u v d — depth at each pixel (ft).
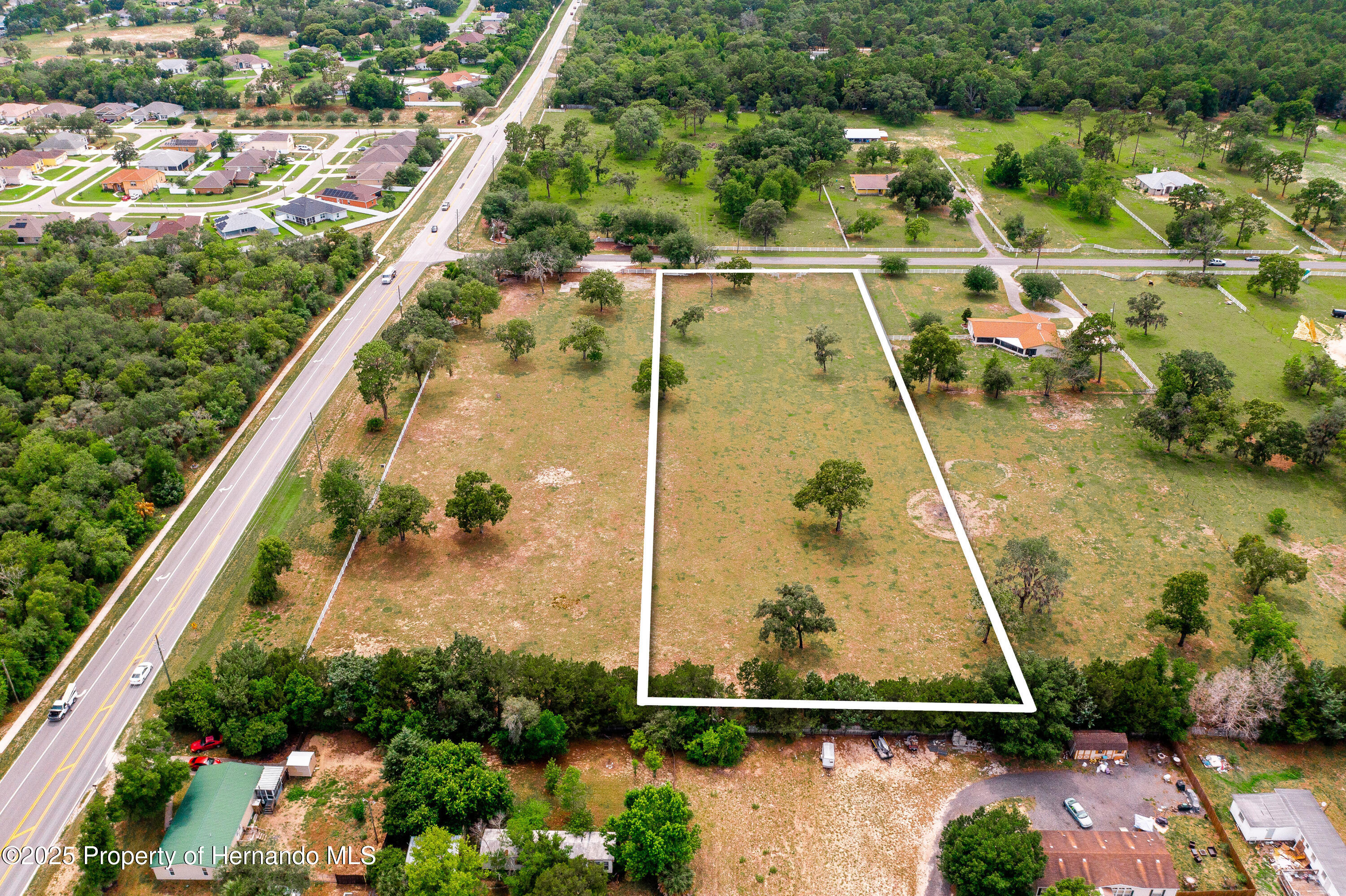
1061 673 297.94
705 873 256.32
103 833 250.78
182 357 491.31
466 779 266.77
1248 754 296.10
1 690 306.35
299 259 622.13
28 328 489.26
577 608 346.33
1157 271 636.48
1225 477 423.64
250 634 339.16
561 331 551.59
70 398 451.12
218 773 276.82
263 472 431.84
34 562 351.25
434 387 495.00
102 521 381.60
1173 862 260.21
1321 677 299.17
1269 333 550.77
